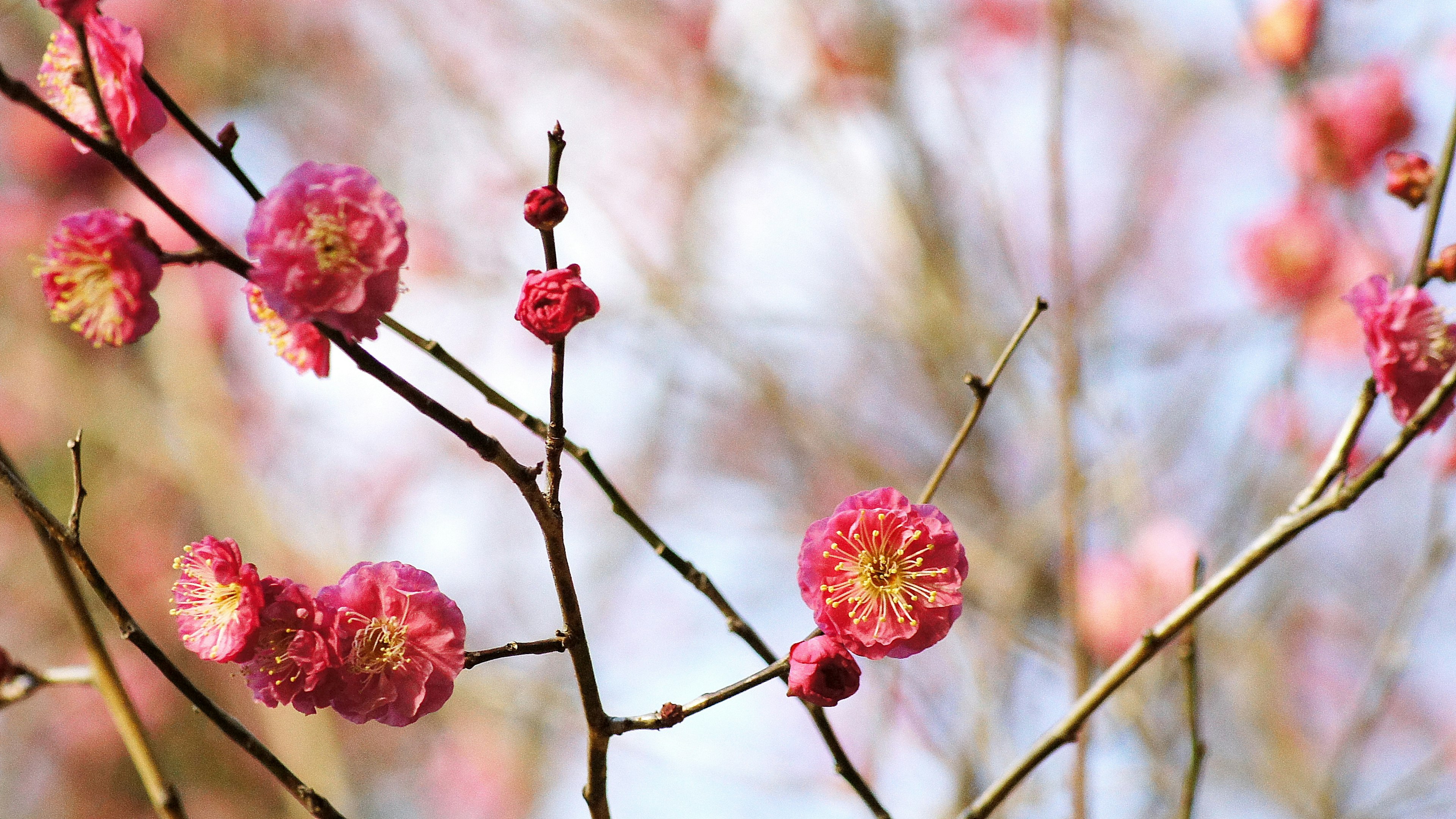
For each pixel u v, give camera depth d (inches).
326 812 92.7
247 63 331.0
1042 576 207.8
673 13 315.6
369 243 80.9
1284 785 210.2
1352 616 285.0
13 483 92.4
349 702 91.1
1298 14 187.2
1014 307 256.5
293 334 91.7
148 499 316.8
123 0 324.2
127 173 79.3
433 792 313.4
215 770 310.7
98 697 312.8
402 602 92.3
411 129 324.5
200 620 92.4
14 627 317.1
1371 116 194.1
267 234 80.4
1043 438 226.1
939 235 256.5
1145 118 319.3
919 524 94.7
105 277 80.7
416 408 84.8
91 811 311.4
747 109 299.9
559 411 87.4
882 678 191.9
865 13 275.3
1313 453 205.8
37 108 76.1
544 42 319.9
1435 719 277.0
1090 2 313.1
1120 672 107.3
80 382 301.9
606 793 96.0
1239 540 196.2
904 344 274.7
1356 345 218.4
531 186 297.7
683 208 303.7
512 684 277.0
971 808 107.8
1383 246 195.0
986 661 187.6
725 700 94.1
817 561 94.3
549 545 89.8
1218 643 222.7
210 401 283.3
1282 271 222.4
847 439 272.4
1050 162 155.6
